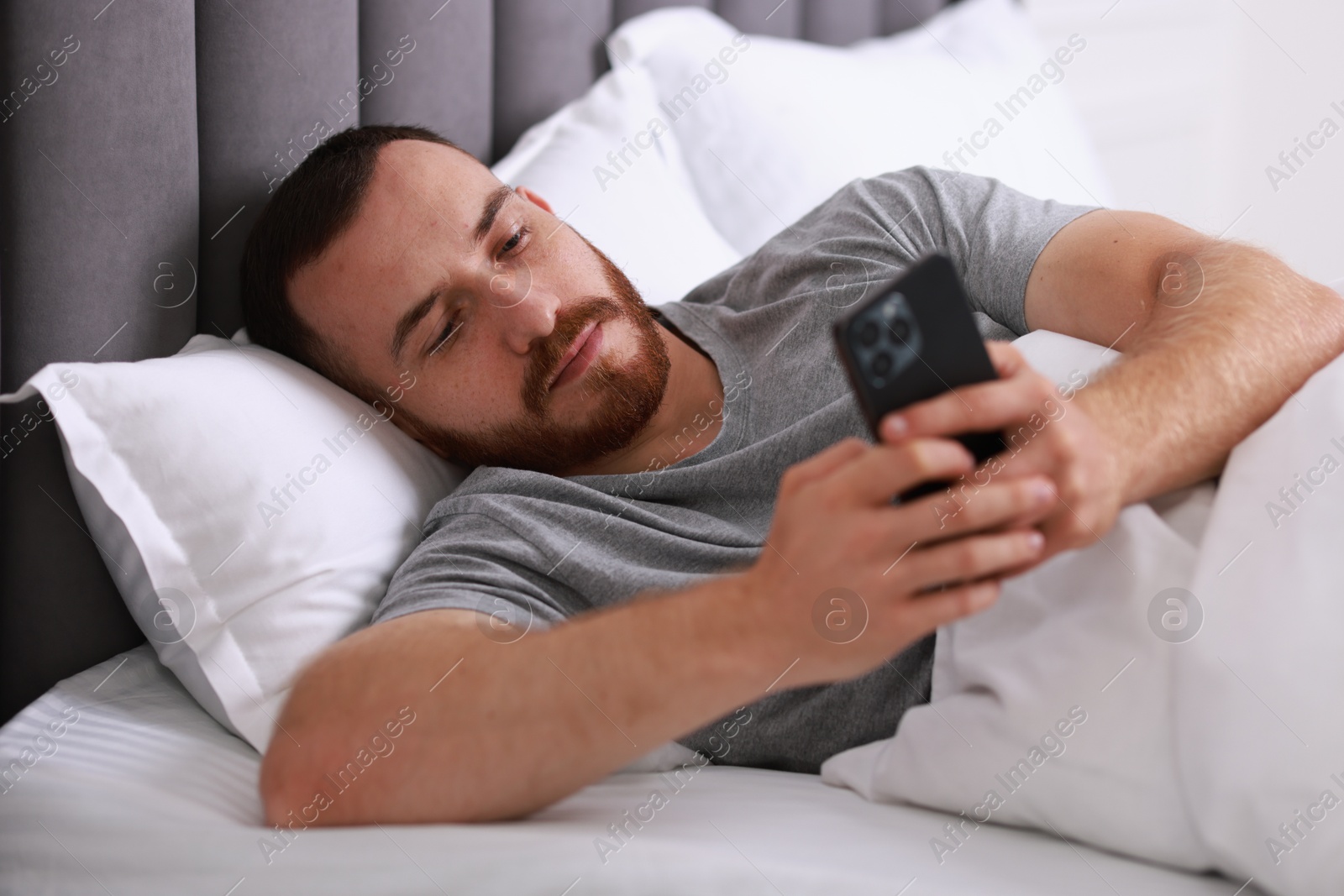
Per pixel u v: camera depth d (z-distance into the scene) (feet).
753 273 3.91
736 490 3.21
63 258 3.21
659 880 2.17
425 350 3.43
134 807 2.55
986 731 2.36
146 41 3.33
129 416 2.98
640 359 3.48
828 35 6.48
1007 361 2.14
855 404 3.17
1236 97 8.49
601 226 4.50
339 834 2.34
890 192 3.81
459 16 4.66
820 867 2.18
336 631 3.03
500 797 2.36
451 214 3.44
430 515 3.32
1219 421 2.48
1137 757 2.20
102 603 3.34
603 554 3.01
